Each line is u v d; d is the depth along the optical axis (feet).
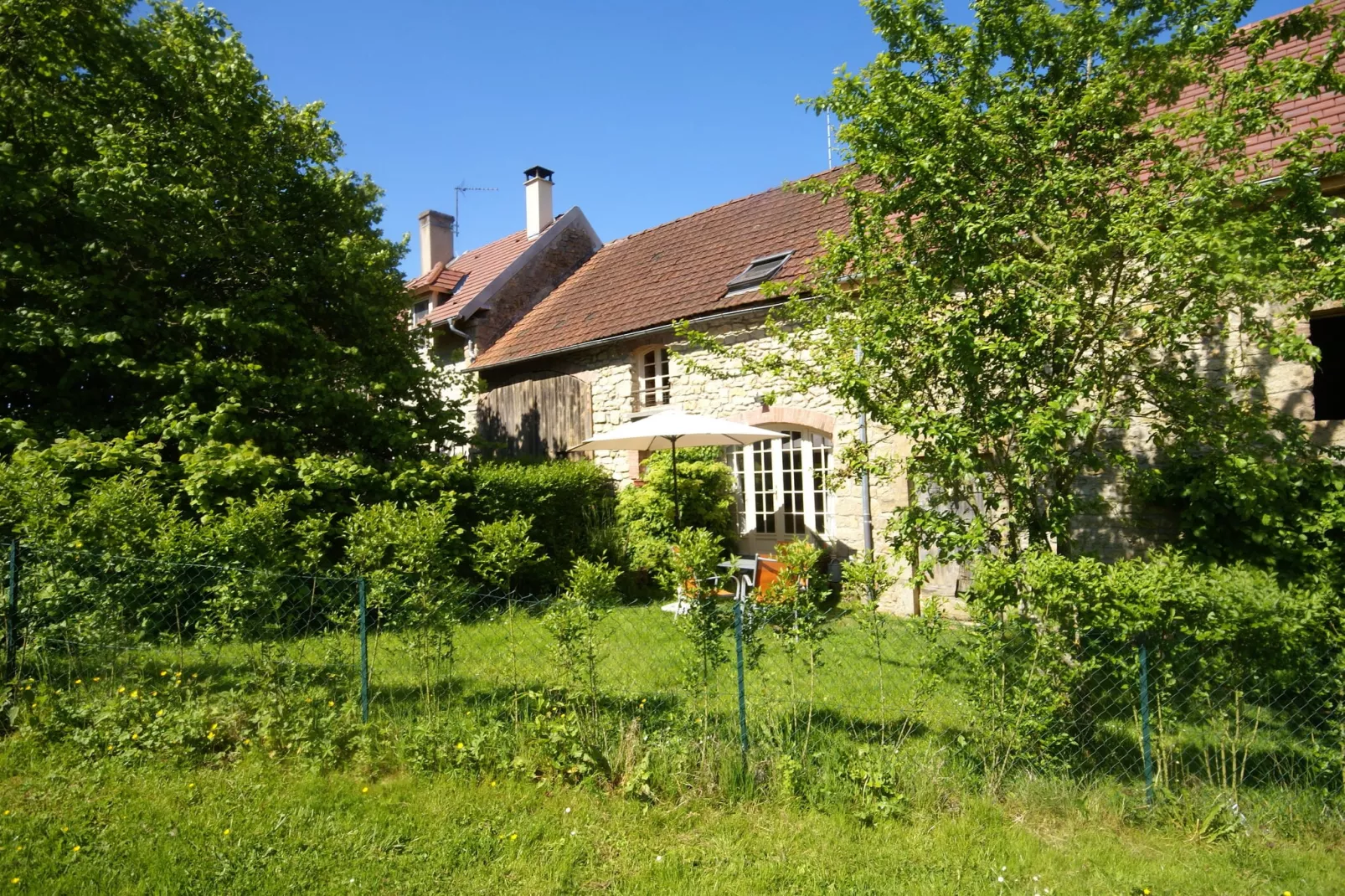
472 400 52.54
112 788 13.16
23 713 15.03
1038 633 13.55
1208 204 14.43
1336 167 15.85
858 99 19.02
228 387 29.40
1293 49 27.27
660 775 13.78
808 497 36.14
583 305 49.14
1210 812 12.52
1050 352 16.17
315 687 16.48
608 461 42.65
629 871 11.43
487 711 16.05
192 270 33.01
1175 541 23.26
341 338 37.81
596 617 15.69
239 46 36.11
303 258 34.81
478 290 55.11
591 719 15.20
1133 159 16.66
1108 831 12.64
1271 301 15.61
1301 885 11.17
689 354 39.40
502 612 19.60
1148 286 16.14
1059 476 17.33
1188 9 17.25
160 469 25.98
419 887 10.78
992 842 12.18
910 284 17.56
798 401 34.96
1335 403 31.81
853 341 18.80
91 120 31.22
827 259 19.75
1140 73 17.81
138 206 28.86
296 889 10.60
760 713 15.66
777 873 11.34
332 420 33.55
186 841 11.63
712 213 50.29
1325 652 12.69
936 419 15.72
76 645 16.83
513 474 33.71
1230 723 13.19
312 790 13.33
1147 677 13.25
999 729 13.89
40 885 10.34
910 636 17.24
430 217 70.49
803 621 15.26
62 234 29.45
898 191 17.99
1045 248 16.56
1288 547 19.26
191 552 18.30
